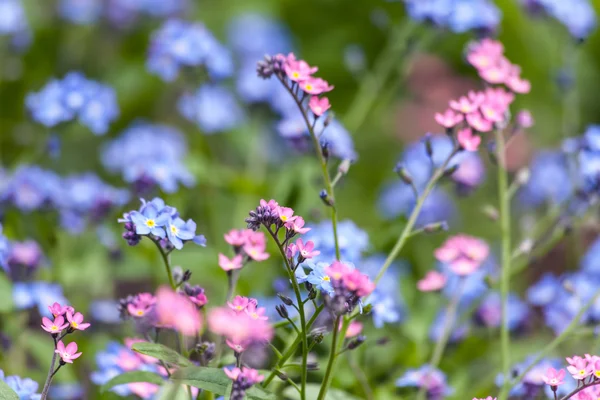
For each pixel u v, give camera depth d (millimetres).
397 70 862
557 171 743
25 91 925
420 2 670
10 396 501
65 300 618
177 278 528
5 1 828
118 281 677
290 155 841
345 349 509
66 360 500
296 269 513
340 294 485
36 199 652
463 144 543
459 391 621
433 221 727
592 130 609
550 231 717
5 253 577
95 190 674
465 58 584
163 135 796
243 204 722
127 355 548
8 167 838
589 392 509
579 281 644
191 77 691
